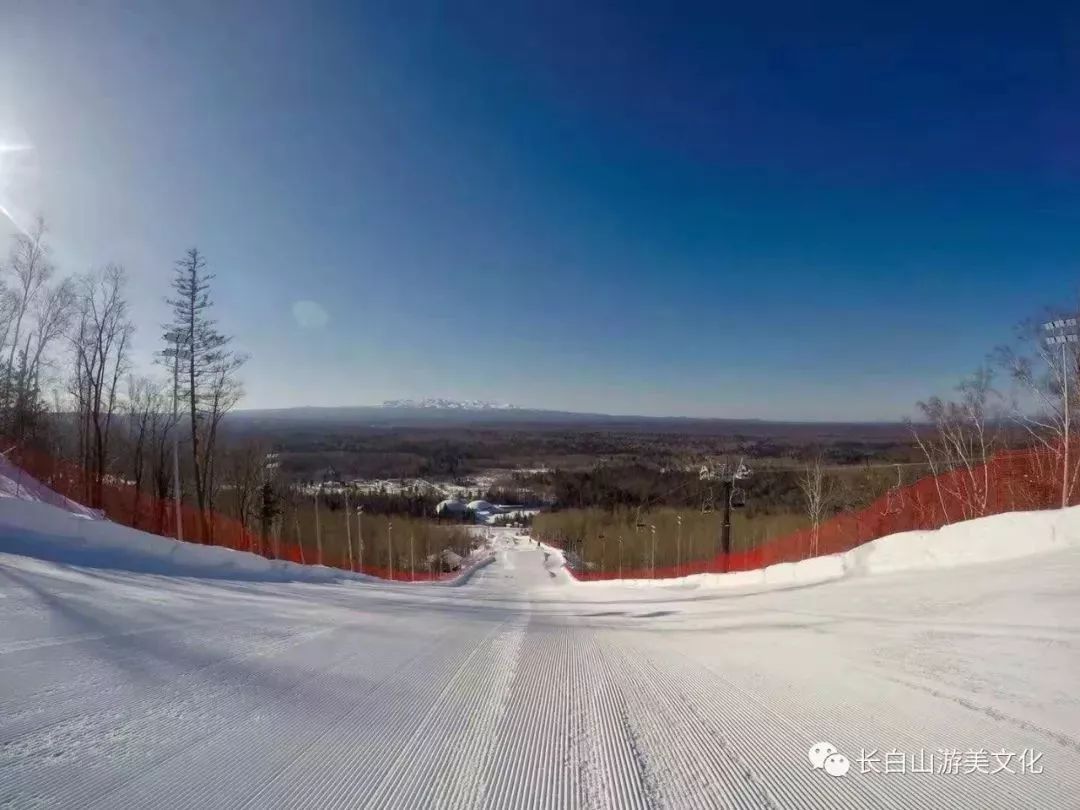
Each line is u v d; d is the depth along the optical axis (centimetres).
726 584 2114
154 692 430
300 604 1056
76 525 1340
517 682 533
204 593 1030
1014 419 2267
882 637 631
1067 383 1980
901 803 288
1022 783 303
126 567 1278
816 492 3506
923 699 427
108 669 473
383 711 424
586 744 368
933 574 1083
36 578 866
